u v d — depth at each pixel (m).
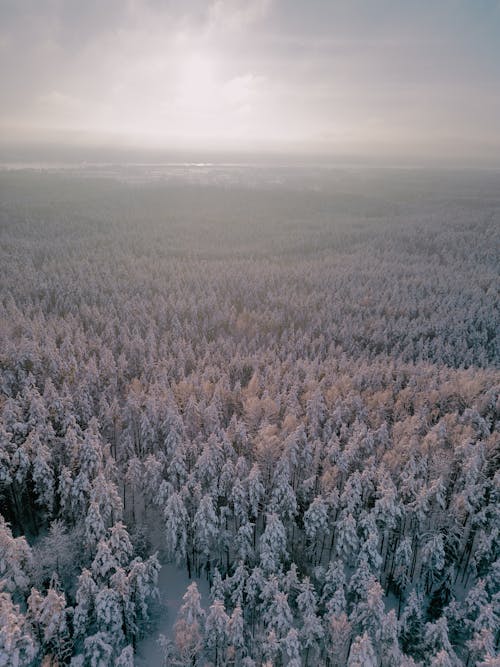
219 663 34.41
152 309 112.81
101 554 36.16
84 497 43.38
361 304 126.69
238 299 128.62
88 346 85.38
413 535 43.97
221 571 42.78
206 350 86.12
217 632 33.28
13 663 29.09
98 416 59.53
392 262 185.62
